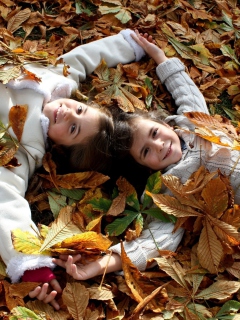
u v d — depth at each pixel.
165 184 1.23
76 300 1.06
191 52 1.60
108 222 1.28
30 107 1.29
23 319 1.01
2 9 1.50
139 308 1.07
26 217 1.16
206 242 1.18
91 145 1.31
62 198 1.27
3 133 1.21
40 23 1.54
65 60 1.43
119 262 1.16
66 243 1.12
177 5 1.68
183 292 1.15
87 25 1.57
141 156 1.33
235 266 1.20
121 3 1.62
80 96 1.41
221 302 1.17
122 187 1.30
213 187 1.20
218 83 1.56
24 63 1.35
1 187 1.17
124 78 1.49
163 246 1.21
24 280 1.09
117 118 1.36
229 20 1.68
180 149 1.34
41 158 1.29
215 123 1.30
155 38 1.60
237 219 1.22
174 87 1.49
